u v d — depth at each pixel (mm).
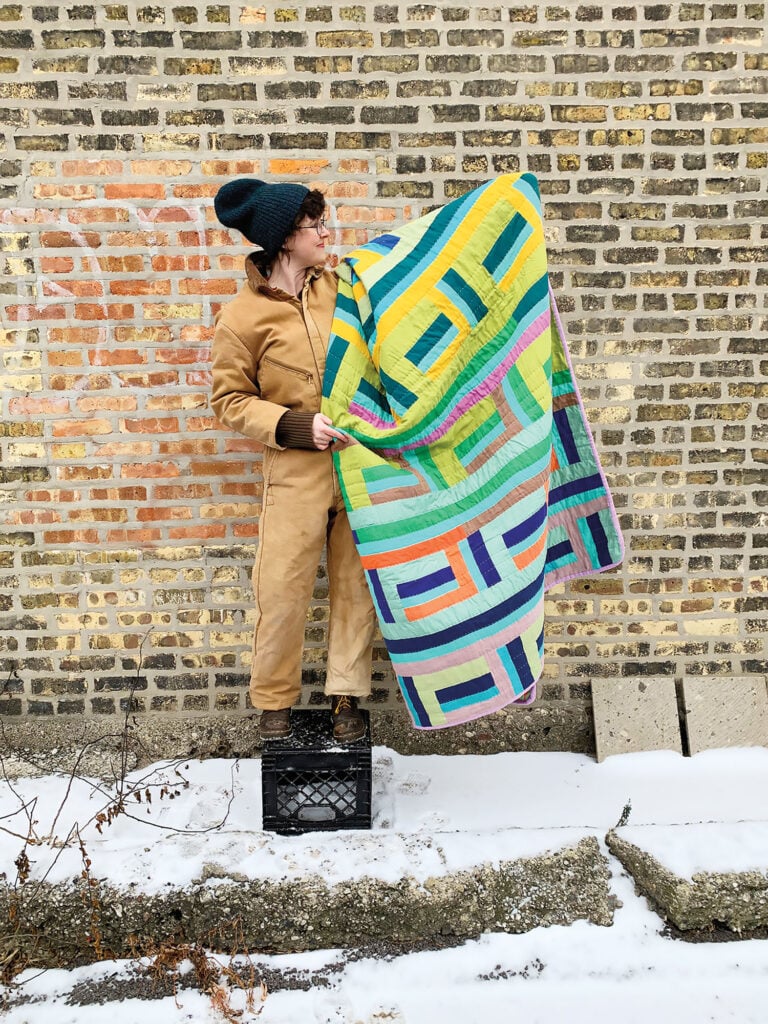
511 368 2555
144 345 2951
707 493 3092
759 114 2932
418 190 2906
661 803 2779
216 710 3100
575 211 2947
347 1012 2031
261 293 2506
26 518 3014
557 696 3123
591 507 2795
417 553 2506
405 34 2846
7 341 2928
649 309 3002
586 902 2314
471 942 2256
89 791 2801
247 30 2822
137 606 3064
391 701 3096
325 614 3078
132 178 2871
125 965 2209
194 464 3008
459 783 2885
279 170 2883
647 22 2877
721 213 2967
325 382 2473
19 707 3088
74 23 2801
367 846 2412
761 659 3119
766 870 2305
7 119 2830
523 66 2873
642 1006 2055
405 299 2500
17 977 2174
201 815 2662
